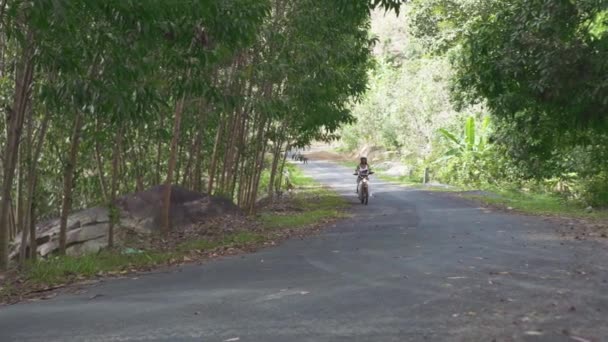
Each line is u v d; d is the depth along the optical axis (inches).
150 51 386.6
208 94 394.0
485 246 399.2
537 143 797.9
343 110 848.9
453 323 197.9
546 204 816.3
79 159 649.0
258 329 201.0
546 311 211.0
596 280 267.3
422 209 786.8
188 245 479.2
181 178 839.1
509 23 621.0
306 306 233.0
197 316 223.8
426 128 1653.5
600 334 181.5
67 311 247.3
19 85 372.2
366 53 734.5
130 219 592.1
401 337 184.2
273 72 606.2
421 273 298.5
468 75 672.4
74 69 321.4
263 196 1119.0
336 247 428.8
